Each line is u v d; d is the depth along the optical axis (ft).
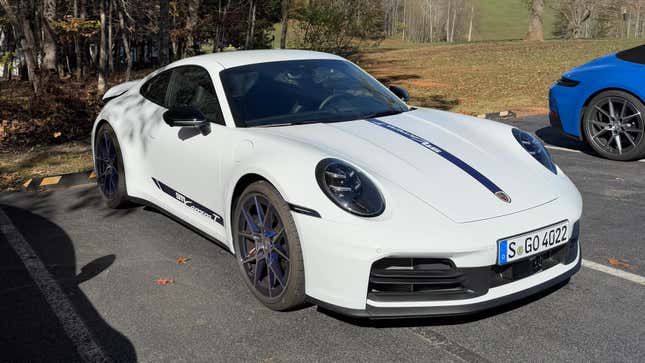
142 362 8.80
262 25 76.48
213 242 13.62
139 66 109.81
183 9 65.92
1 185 18.76
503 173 10.38
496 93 40.57
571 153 21.86
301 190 9.30
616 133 20.17
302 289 9.57
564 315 9.92
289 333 9.52
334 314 10.09
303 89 12.81
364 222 8.79
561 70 54.85
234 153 11.03
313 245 9.11
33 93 28.45
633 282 11.17
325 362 8.68
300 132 11.10
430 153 10.56
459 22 370.53
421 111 13.46
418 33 363.15
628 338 9.17
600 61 21.08
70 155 23.06
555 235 9.62
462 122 12.75
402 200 9.17
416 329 9.54
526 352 8.82
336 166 9.45
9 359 8.93
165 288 11.30
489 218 9.16
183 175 12.88
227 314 10.21
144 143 14.46
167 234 14.23
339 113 12.32
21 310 10.55
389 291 9.08
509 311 10.09
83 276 11.94
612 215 14.93
